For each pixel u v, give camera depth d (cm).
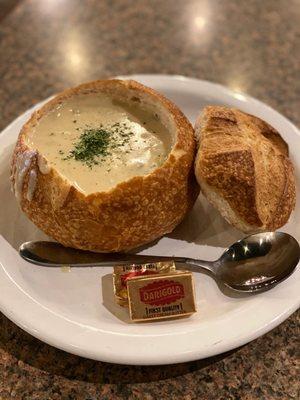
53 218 20
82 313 19
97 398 18
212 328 18
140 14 36
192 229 22
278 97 30
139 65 32
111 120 23
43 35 34
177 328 18
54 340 17
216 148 20
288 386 18
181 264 21
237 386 18
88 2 36
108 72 32
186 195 20
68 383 18
